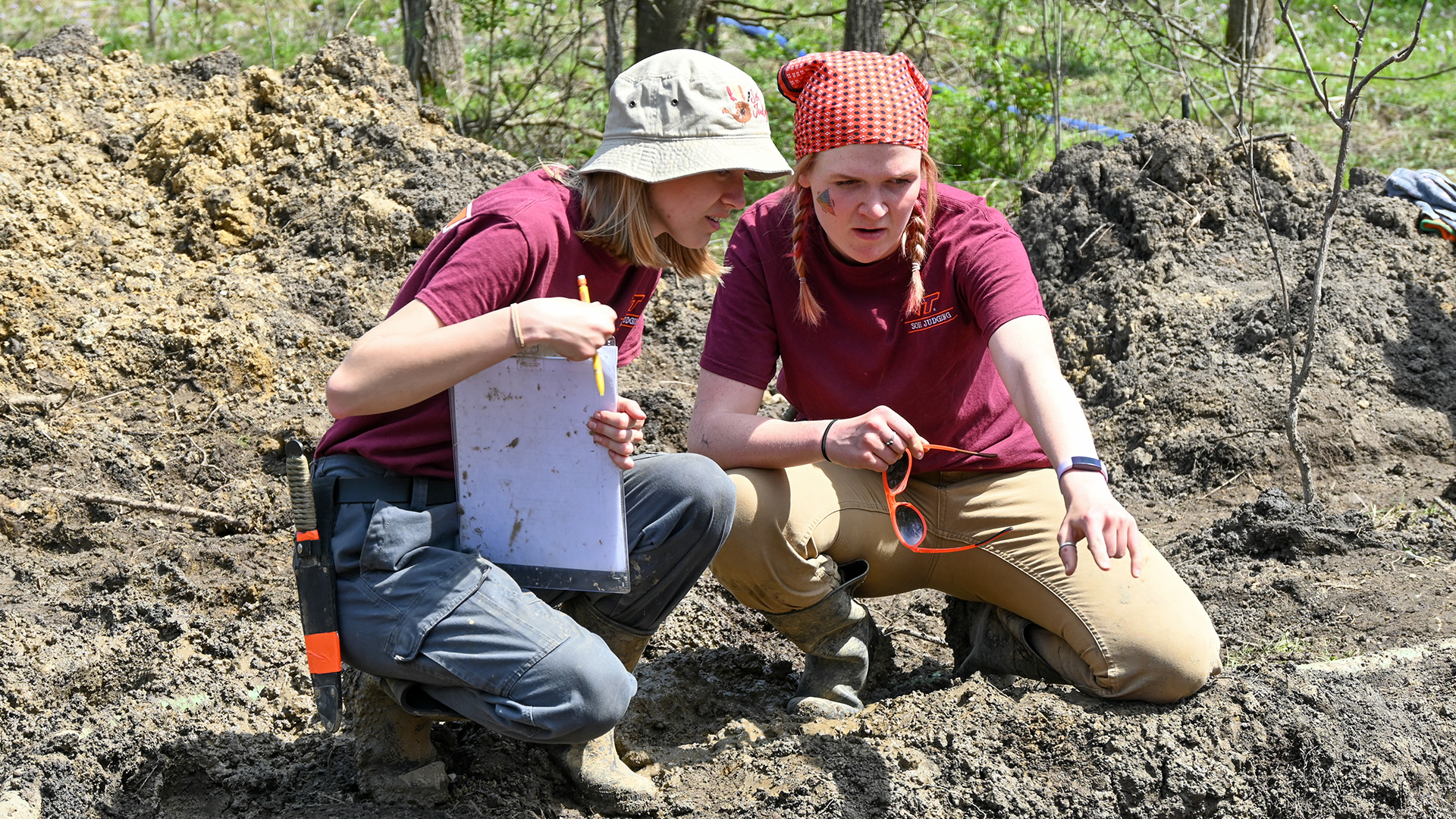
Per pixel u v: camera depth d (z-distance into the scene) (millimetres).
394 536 2193
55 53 5535
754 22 9062
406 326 2078
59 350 4156
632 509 2426
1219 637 3371
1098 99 10367
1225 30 11008
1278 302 4891
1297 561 3750
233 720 2820
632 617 2488
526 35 9562
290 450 2160
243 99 5371
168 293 4535
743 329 2820
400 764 2473
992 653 3084
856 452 2541
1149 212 5438
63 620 3189
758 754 2684
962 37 9250
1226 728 2748
